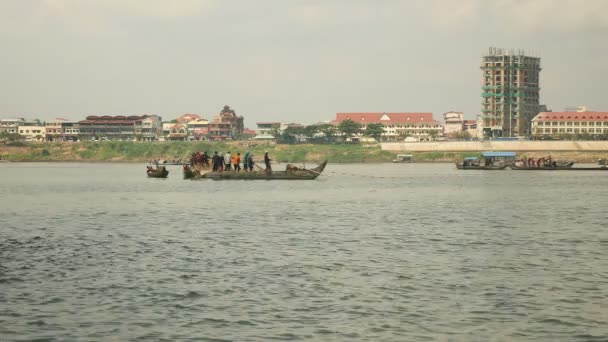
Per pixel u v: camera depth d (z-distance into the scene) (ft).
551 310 202.80
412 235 355.56
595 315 197.57
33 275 250.98
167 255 292.40
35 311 202.90
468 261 277.23
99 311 202.80
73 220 437.58
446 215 460.14
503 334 181.78
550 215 457.68
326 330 185.16
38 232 374.84
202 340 177.78
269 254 294.05
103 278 245.24
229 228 387.34
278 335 181.37
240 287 230.89
